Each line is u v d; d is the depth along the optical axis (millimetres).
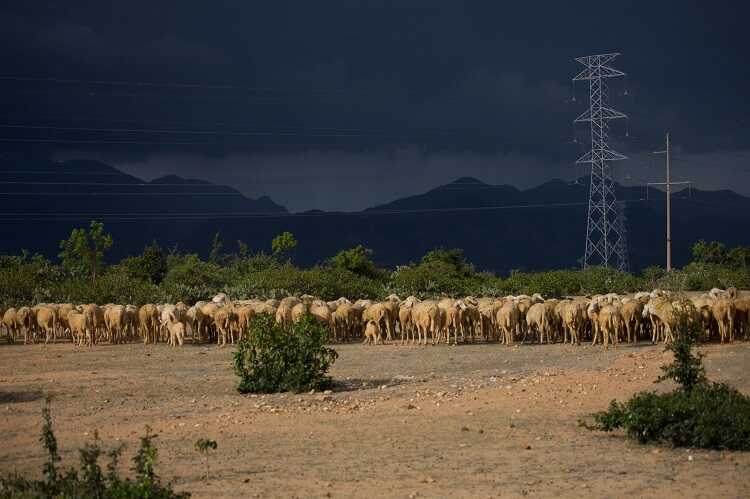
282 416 23891
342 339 45469
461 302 43188
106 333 49594
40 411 25531
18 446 20781
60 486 14922
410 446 19828
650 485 16094
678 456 18297
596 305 39719
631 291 75062
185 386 30062
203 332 46375
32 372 34750
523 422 22094
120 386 30266
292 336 29047
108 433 22094
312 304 47406
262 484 16750
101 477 14734
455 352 38844
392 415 23625
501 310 41781
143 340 47281
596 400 24609
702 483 16141
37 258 85500
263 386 28438
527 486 16203
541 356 36281
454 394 26594
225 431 22016
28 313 47062
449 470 17547
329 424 22641
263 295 68375
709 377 27547
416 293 72438
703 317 37469
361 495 15859
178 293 68250
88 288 66688
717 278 76250
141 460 15125
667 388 25734
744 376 27562
